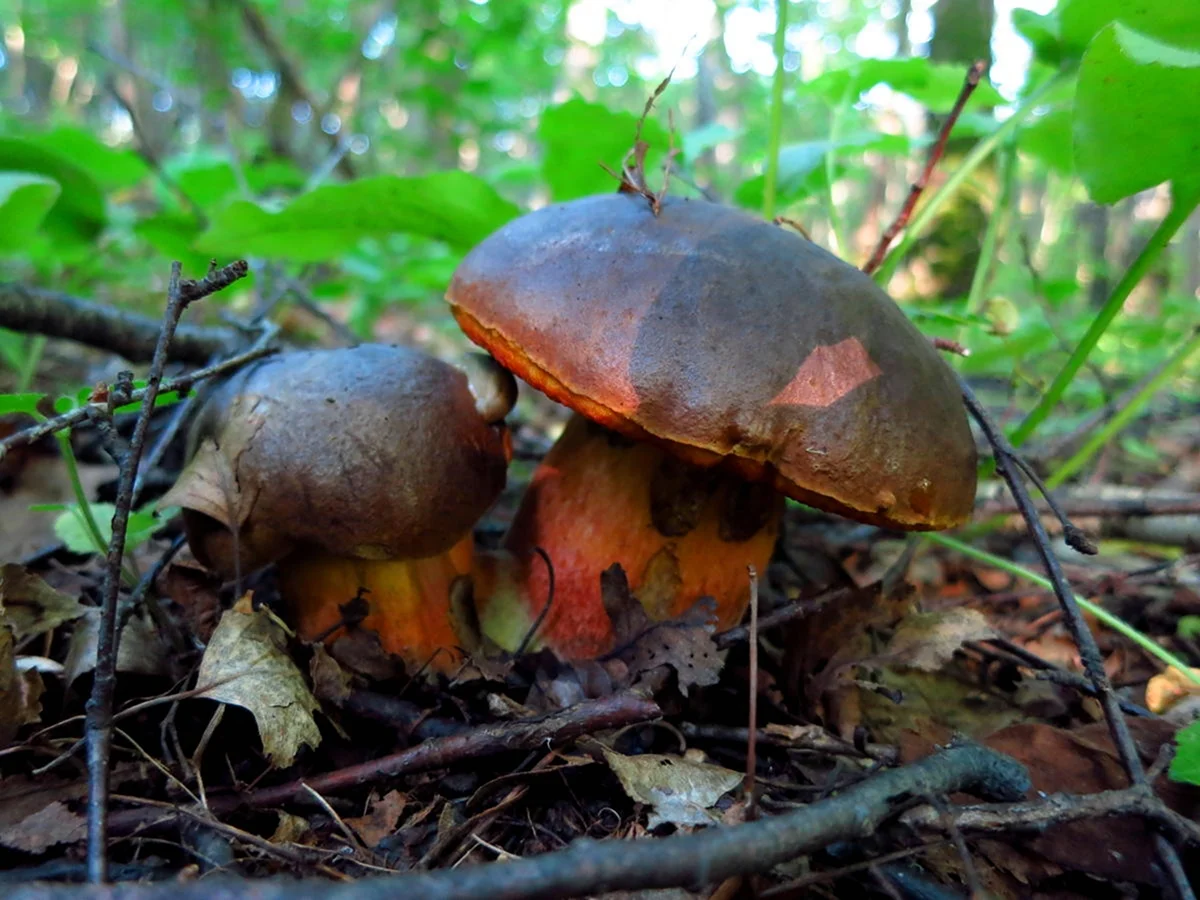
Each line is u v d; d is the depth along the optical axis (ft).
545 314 0.59
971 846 0.54
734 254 0.60
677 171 1.08
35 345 1.00
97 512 0.75
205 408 0.65
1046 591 0.93
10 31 5.59
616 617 0.67
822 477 0.57
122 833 0.49
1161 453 1.72
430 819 0.55
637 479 0.71
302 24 2.85
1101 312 0.78
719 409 0.56
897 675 0.78
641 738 0.61
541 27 3.34
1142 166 0.64
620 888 0.35
